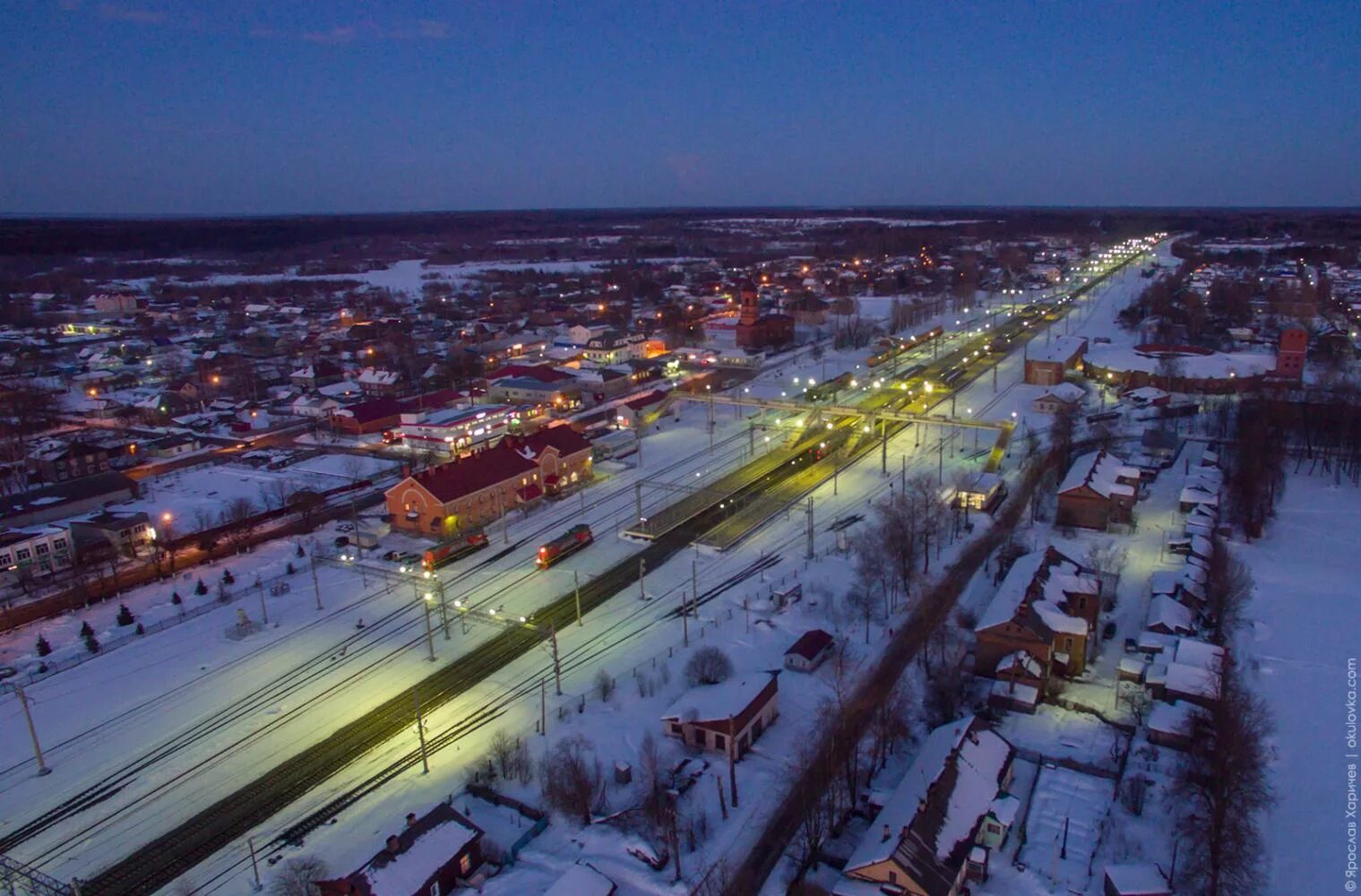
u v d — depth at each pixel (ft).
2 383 652.48
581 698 249.55
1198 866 175.01
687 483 436.76
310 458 503.20
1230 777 182.29
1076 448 458.09
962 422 435.12
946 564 326.65
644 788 209.67
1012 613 247.70
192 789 218.59
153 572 348.18
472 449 504.84
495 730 237.04
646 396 561.43
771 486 427.74
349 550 362.33
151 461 500.74
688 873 183.52
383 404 566.77
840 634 280.10
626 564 342.44
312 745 234.99
